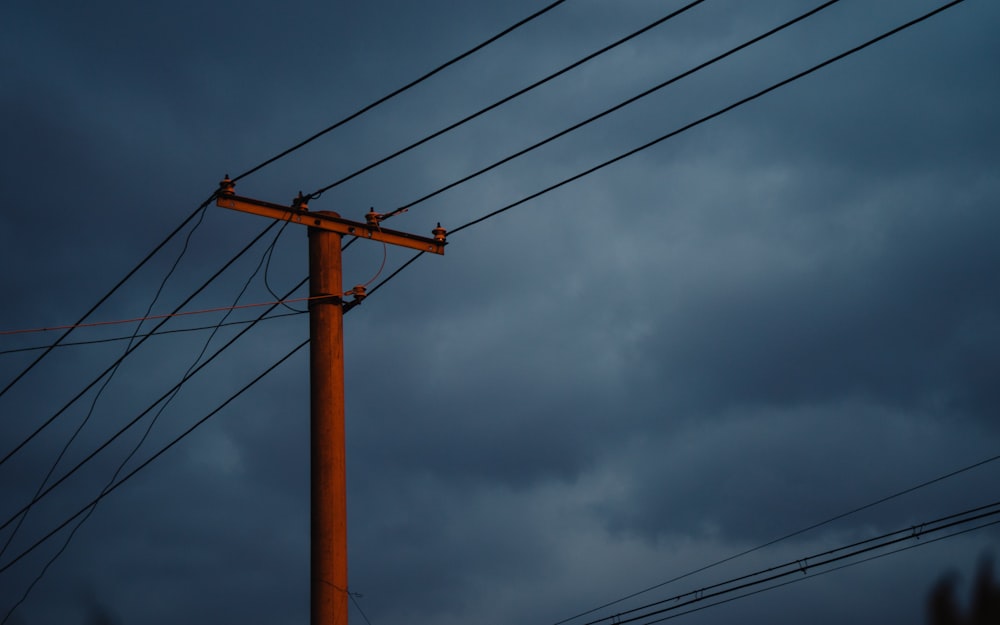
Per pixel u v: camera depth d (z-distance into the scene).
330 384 12.24
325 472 11.84
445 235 13.84
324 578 11.42
